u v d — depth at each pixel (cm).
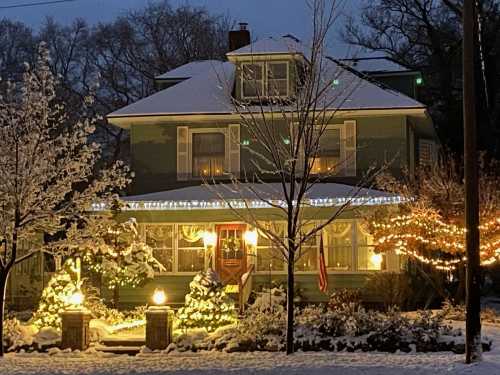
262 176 2672
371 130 2672
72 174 1906
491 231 2178
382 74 3131
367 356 1656
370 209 2381
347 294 2344
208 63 3281
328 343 1766
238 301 2331
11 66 4856
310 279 2477
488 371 1449
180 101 2797
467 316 1544
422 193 2256
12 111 1853
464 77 1577
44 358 1727
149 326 1817
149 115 2733
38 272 2608
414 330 1761
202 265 2555
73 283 2072
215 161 2739
